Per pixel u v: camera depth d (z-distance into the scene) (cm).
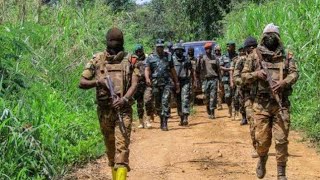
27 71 1153
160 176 804
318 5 1584
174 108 1841
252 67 690
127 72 627
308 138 1120
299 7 1658
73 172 820
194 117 1563
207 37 3941
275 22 1802
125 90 626
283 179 677
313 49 1411
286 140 677
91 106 1289
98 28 1733
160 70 1268
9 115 782
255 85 689
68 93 1266
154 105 1313
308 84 1361
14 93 942
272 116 684
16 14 1448
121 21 2016
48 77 1288
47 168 748
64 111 1076
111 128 636
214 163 886
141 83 1302
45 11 1590
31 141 753
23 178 707
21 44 1195
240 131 1242
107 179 781
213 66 1508
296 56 1429
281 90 671
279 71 675
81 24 1619
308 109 1285
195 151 987
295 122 1254
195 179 782
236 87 1424
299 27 1548
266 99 682
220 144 1060
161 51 1272
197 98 1914
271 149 995
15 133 729
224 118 1519
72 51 1444
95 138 983
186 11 3959
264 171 719
